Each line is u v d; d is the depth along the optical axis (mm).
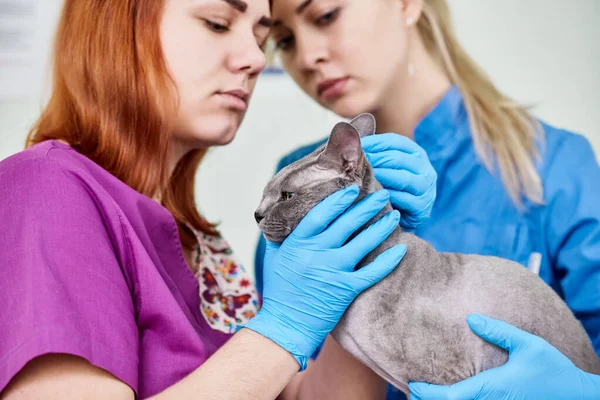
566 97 2355
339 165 1184
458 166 1846
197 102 1299
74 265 917
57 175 1009
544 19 2340
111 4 1225
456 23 2346
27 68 2109
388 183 1295
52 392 823
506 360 1138
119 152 1239
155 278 1088
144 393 1033
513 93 2377
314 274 1124
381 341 1097
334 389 1334
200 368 990
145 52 1217
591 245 1650
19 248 902
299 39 1719
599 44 2328
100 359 865
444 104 1882
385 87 1759
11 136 2121
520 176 1795
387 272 1114
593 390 1115
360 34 1662
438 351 1086
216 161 2418
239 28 1334
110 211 1061
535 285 1220
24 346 815
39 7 2088
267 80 2424
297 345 1081
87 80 1244
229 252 1570
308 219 1159
